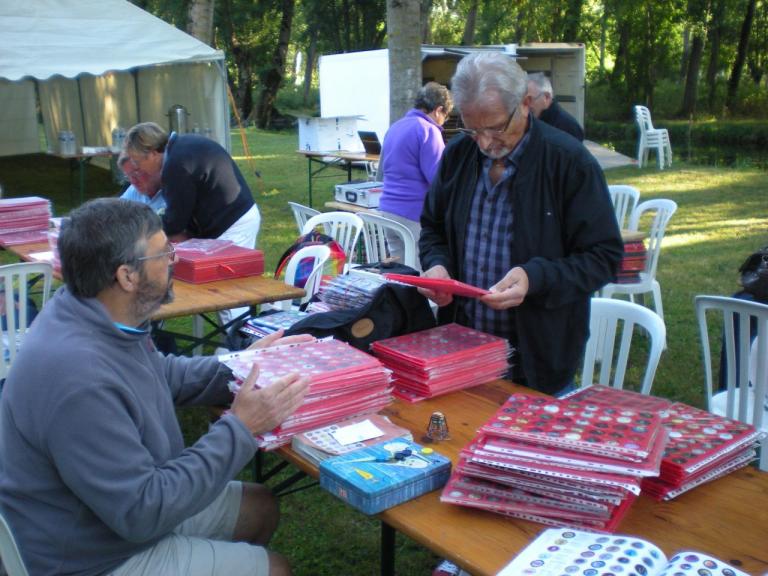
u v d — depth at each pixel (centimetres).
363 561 307
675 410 206
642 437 164
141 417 178
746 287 353
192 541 195
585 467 157
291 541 320
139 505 166
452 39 3975
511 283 236
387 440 197
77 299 177
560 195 248
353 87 1332
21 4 865
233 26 3130
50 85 1453
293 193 1198
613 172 1463
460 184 272
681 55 3183
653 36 2908
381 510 168
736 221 975
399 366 237
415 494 174
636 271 507
